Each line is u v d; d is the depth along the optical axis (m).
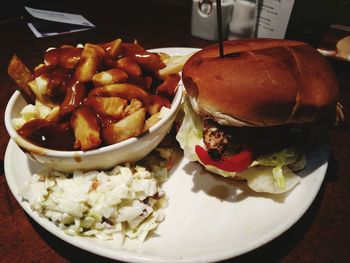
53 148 0.21
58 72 0.24
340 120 0.26
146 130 0.22
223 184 0.25
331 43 0.37
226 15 0.41
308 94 0.23
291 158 0.24
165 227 0.22
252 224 0.22
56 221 0.21
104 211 0.20
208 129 0.24
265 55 0.23
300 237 0.22
